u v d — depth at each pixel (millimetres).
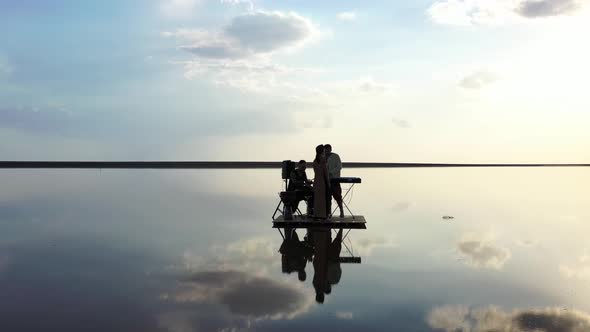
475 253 6785
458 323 3838
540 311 4156
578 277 5379
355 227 9508
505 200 15547
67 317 3939
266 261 6227
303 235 8477
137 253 6695
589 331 3672
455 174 41469
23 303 4332
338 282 5137
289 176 10625
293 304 4328
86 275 5383
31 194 16891
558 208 13062
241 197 16234
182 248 7113
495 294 4695
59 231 8680
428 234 8578
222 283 5062
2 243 7438
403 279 5281
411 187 22359
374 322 3857
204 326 3738
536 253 6777
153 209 12367
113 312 4074
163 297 4523
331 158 10516
